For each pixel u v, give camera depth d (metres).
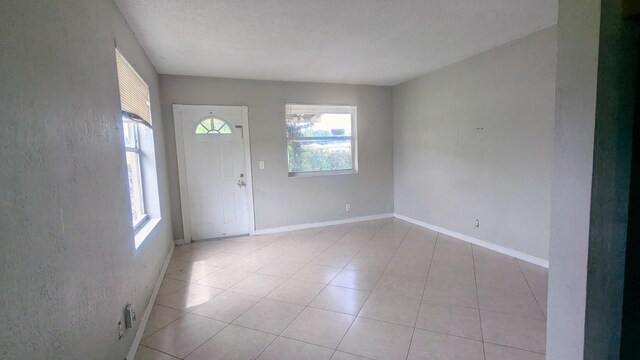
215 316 2.42
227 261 3.64
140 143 3.23
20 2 1.00
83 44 1.51
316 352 1.97
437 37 3.13
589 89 0.94
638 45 0.88
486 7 2.50
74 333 1.24
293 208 4.99
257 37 2.98
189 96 4.31
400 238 4.36
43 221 1.07
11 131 0.92
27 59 1.03
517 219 3.43
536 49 3.10
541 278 2.94
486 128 3.72
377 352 1.95
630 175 0.90
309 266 3.42
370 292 2.76
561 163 1.03
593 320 0.98
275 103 4.77
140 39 2.90
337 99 5.14
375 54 3.62
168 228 3.91
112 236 1.74
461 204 4.18
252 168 4.70
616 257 0.94
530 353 1.89
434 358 1.88
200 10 2.39
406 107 5.15
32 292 0.98
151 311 2.52
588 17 0.93
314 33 2.93
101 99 1.73
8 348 0.86
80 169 1.39
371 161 5.46
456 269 3.21
